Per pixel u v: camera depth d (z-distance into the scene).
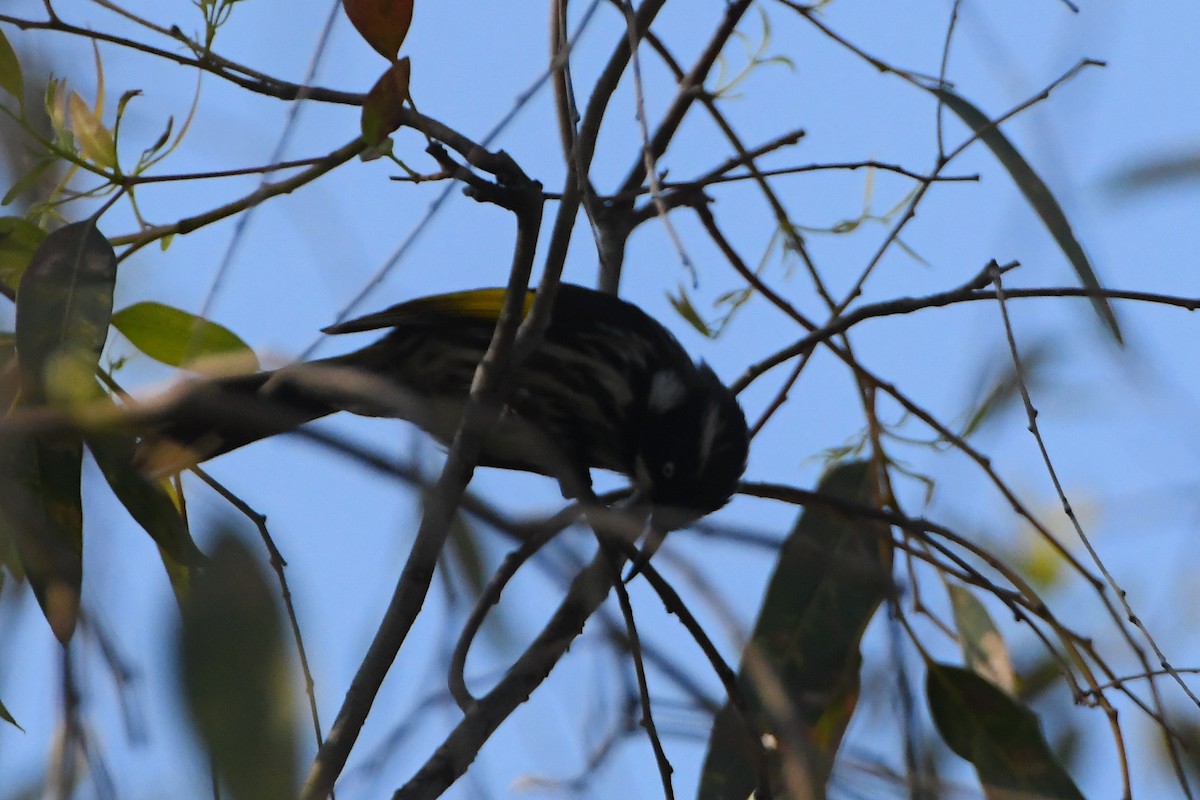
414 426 4.20
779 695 4.19
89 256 6.03
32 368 5.75
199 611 3.75
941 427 7.37
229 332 6.65
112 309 5.95
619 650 4.77
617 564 5.84
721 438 8.63
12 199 6.49
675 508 7.96
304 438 3.82
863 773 4.48
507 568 4.86
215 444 5.46
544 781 4.63
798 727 4.15
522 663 6.40
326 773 4.67
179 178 6.55
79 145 6.54
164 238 6.89
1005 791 6.37
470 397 6.20
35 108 6.71
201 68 6.43
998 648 7.75
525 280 6.05
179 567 5.73
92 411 4.80
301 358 4.99
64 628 4.93
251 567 3.83
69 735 3.79
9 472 5.04
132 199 6.64
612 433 9.16
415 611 5.96
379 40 5.82
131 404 4.96
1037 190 6.89
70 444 5.43
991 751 7.38
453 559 4.54
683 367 9.16
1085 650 6.73
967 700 7.46
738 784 6.39
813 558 5.41
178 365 6.70
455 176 5.73
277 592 3.81
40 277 5.93
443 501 4.00
